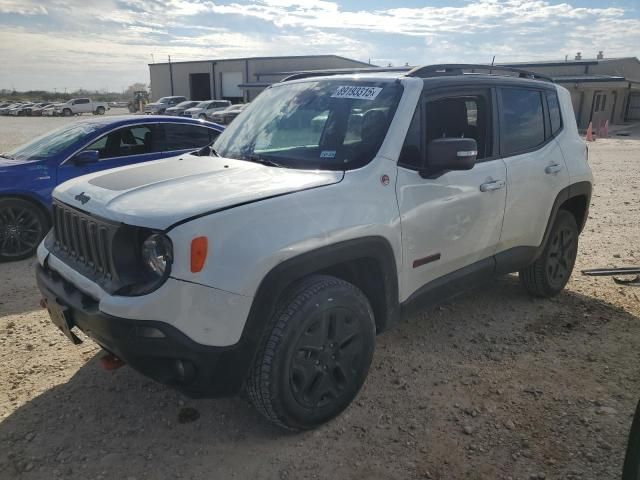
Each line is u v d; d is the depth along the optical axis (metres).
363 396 3.50
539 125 4.67
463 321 4.63
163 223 2.58
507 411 3.35
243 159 3.68
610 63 39.75
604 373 3.78
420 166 3.54
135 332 2.57
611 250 6.73
